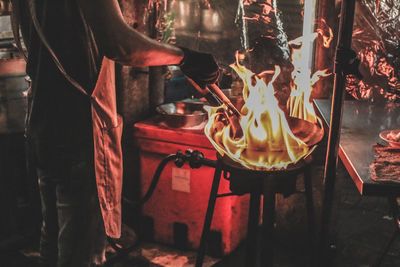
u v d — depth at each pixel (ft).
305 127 8.38
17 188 12.64
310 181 8.35
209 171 11.21
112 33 5.88
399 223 8.62
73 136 6.84
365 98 12.00
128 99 11.70
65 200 7.13
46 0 6.42
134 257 11.66
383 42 11.59
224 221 11.44
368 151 7.85
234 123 8.21
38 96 6.79
